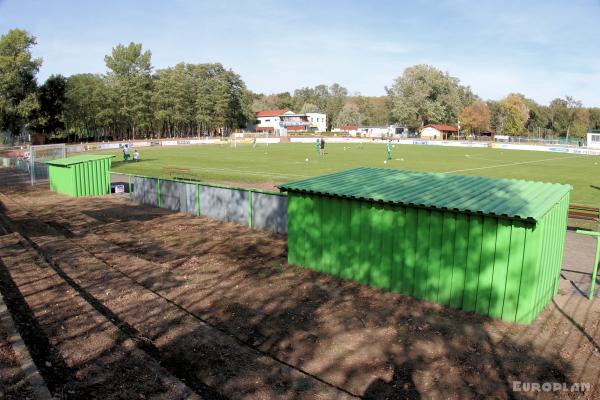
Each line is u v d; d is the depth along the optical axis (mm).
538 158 58969
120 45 103062
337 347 9477
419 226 11938
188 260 15875
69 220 23219
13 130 84938
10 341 9180
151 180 27172
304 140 104500
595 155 65562
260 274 14250
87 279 13602
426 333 10125
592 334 10023
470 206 11070
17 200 30031
